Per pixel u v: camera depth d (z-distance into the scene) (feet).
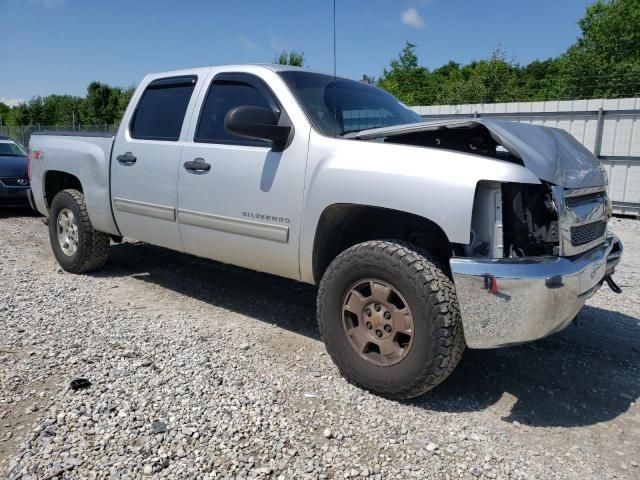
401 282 9.77
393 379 10.02
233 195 12.74
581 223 9.98
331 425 9.34
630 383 11.64
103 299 16.03
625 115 37.22
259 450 8.52
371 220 11.95
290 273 12.22
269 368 11.53
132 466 8.05
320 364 11.87
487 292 9.10
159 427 9.03
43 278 18.11
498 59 114.42
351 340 10.69
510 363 12.47
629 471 8.48
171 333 13.34
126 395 10.09
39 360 11.57
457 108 45.75
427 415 9.90
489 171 9.24
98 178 16.74
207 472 7.97
